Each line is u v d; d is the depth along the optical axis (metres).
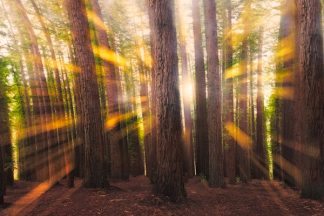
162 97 9.14
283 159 14.77
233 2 20.53
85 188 11.17
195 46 19.53
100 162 11.38
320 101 10.02
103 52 16.69
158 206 8.65
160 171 9.23
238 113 22.42
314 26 9.98
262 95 23.41
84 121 11.41
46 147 19.48
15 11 19.19
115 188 11.29
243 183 17.42
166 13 9.13
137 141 22.66
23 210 8.72
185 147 19.55
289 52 14.47
